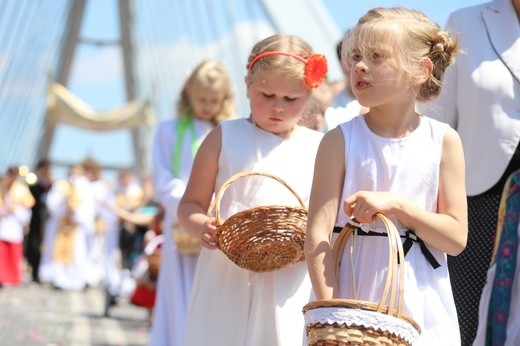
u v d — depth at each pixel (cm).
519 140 686
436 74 499
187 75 931
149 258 1570
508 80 693
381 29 477
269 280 627
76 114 5869
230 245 603
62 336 1492
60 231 2870
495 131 691
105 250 2642
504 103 693
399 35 478
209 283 644
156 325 937
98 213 2912
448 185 493
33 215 3297
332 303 436
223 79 917
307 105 690
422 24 488
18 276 2722
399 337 436
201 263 655
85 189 2892
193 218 642
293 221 592
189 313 655
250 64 642
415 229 477
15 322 1644
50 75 5831
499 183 693
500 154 689
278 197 642
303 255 608
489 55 703
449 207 490
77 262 2861
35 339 1429
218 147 652
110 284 1944
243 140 649
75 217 2878
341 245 486
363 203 465
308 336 450
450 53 501
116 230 2648
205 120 927
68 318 1814
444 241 481
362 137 493
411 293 478
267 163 645
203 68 920
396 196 469
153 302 1586
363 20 488
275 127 646
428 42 488
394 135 493
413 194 489
